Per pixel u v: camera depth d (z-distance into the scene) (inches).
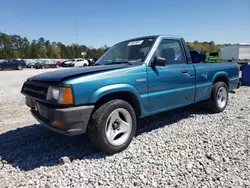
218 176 95.1
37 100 122.8
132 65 133.3
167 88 148.2
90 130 115.2
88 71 117.1
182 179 94.0
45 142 142.2
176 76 153.9
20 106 257.6
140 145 131.0
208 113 201.9
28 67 1379.2
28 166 111.3
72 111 105.3
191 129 156.3
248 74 392.8
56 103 107.7
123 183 92.8
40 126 175.3
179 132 150.6
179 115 195.6
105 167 106.9
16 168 109.3
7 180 99.0
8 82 538.6
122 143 123.8
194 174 97.6
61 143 139.9
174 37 164.7
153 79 138.3
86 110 109.5
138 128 162.6
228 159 109.0
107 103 118.4
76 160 114.8
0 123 187.9
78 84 107.6
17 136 154.3
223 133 144.7
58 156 121.6
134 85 127.9
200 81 177.8
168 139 138.2
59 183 94.5
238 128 153.9
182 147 125.0
